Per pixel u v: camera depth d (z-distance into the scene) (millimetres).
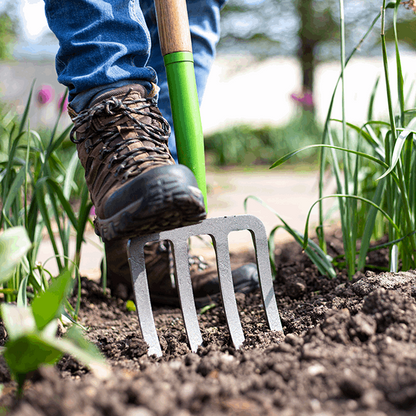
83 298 1515
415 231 1145
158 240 937
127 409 570
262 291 1013
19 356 609
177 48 1002
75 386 629
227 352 880
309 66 9867
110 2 1010
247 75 10477
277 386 629
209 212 3229
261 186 4562
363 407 561
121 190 839
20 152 1867
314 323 975
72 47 979
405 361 637
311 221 2725
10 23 5984
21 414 538
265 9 9688
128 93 978
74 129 994
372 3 9219
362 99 2082
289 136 7430
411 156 1200
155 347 897
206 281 1439
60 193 1339
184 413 559
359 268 1302
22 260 1151
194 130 1015
